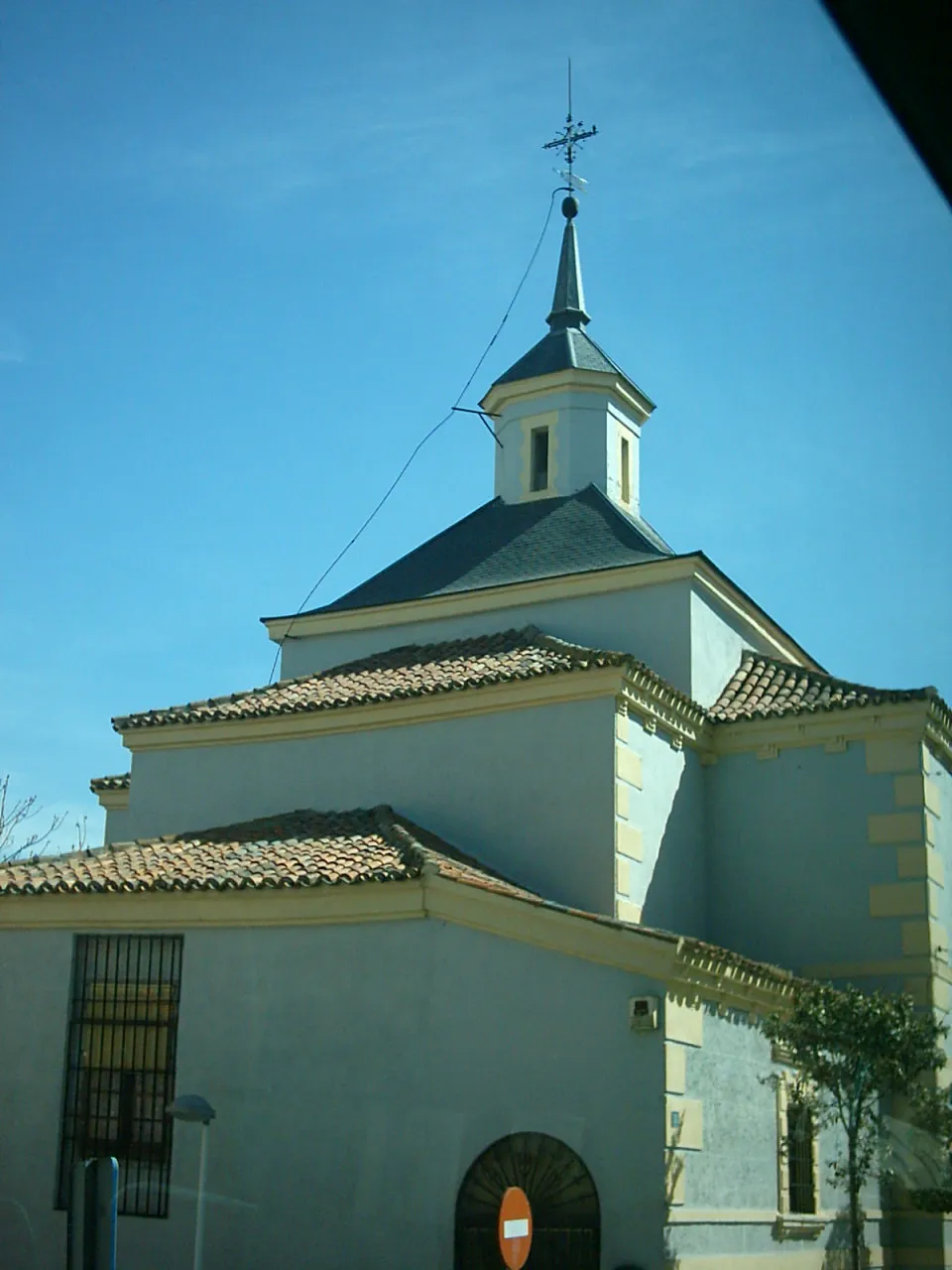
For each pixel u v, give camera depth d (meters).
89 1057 16.70
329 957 15.92
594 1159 14.06
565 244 27.70
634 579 21.45
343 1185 15.16
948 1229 18.61
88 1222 10.76
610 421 25.52
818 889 19.75
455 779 18.91
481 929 15.24
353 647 23.56
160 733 21.08
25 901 17.20
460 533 24.98
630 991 14.35
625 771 18.17
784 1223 15.74
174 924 16.64
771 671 22.23
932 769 20.27
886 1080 15.41
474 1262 14.35
